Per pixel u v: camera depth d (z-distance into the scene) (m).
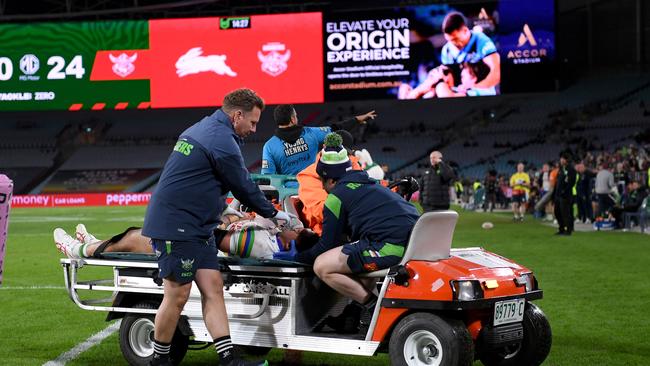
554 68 34.69
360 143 50.69
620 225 22.22
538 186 31.14
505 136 49.00
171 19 36.72
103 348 7.38
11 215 35.66
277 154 7.62
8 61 37.41
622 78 48.75
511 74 35.03
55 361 6.82
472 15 35.06
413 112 51.38
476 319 5.55
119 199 46.16
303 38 36.16
